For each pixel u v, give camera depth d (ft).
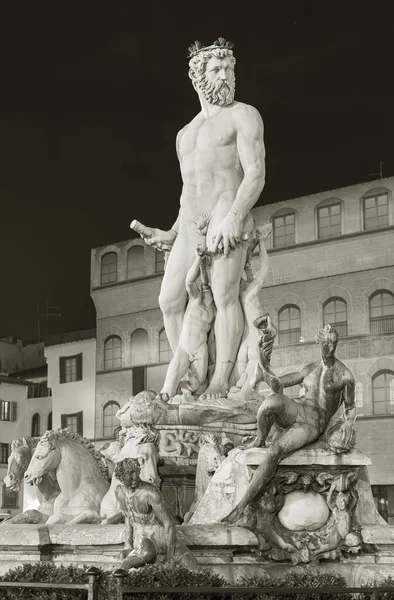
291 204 164.04
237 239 45.34
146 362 179.01
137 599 27.22
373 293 155.63
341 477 36.35
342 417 36.70
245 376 45.70
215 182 46.52
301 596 29.30
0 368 207.10
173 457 42.37
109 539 34.63
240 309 46.39
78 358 187.83
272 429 36.47
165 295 46.62
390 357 152.35
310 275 161.27
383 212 156.25
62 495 42.01
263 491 35.96
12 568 35.24
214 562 34.50
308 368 37.29
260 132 46.42
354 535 36.06
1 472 191.93
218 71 46.65
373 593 27.22
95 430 183.32
